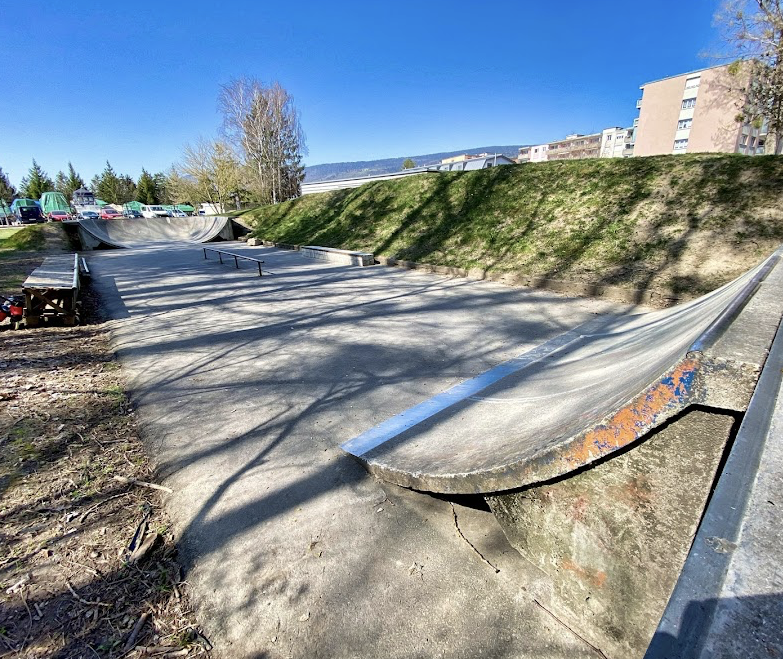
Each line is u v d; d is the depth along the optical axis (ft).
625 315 21.16
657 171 31.96
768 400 3.68
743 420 3.59
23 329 21.29
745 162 28.48
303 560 6.95
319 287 32.07
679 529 4.38
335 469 9.36
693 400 3.99
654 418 4.15
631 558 4.75
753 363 3.77
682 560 4.36
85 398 13.17
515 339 18.34
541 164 41.04
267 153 144.56
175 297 29.94
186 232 94.89
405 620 5.85
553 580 5.62
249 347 18.24
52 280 22.85
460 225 40.70
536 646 5.35
